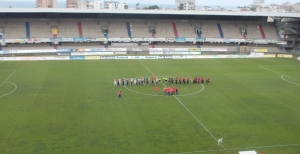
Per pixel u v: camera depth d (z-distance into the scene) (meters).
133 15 106.31
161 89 56.16
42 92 52.69
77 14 103.25
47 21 100.81
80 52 91.38
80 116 41.72
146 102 48.41
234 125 39.75
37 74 66.12
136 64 80.00
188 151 32.53
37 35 95.75
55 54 91.25
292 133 37.66
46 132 36.38
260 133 37.44
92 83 59.25
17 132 36.22
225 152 32.47
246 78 67.06
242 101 50.12
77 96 50.72
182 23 109.75
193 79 64.06
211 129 38.31
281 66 82.12
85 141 34.22
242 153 29.64
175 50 98.75
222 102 49.38
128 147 33.03
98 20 104.31
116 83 58.06
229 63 84.81
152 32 104.25
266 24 114.38
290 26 109.00
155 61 85.19
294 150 33.25
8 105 45.72
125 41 101.31
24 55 88.19
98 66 76.44
